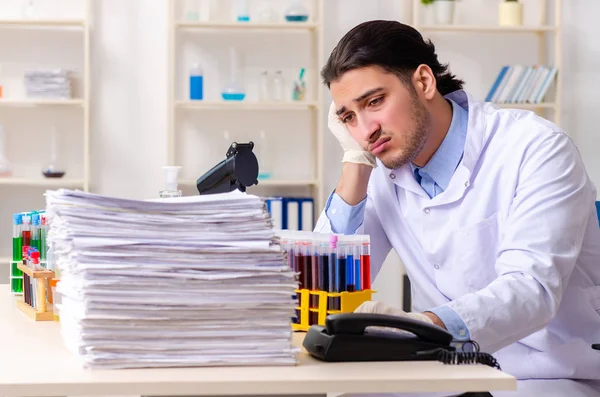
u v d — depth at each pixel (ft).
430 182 6.08
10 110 14.70
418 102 5.55
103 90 14.84
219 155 15.11
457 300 4.48
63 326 4.09
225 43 15.08
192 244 3.67
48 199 3.96
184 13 14.98
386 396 5.03
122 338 3.57
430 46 5.89
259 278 3.68
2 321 5.26
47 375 3.43
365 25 5.53
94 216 3.65
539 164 5.44
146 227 3.68
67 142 14.87
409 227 6.22
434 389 3.39
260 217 3.79
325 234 4.82
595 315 5.76
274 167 15.26
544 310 4.67
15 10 14.70
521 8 15.05
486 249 5.80
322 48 14.46
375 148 5.55
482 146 5.77
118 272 3.55
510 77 14.84
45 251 5.74
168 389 3.31
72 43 14.80
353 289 4.80
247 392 3.33
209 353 3.63
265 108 15.16
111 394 3.30
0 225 14.75
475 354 3.73
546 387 5.44
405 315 4.14
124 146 14.92
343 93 5.49
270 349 3.66
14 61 14.69
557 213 5.14
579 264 5.77
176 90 14.99
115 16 14.84
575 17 15.67
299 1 15.06
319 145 14.49
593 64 15.72
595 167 15.78
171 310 3.59
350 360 3.75
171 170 5.67
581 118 15.76
